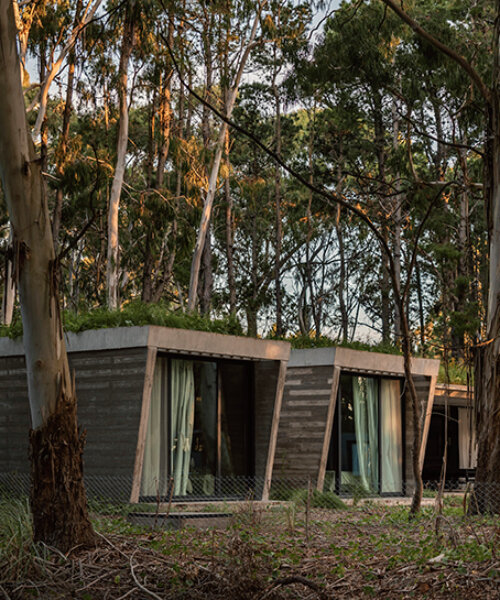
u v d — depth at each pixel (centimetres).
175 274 3784
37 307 841
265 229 4094
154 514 1112
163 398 1377
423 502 1658
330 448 1667
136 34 2250
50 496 845
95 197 2555
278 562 818
